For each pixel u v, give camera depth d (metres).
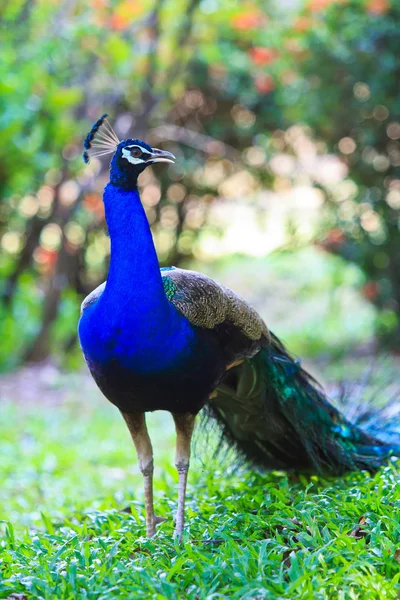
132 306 5.28
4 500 8.45
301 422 6.61
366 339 17.86
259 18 15.88
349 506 5.56
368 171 15.80
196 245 19.31
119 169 5.50
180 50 15.59
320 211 16.78
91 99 16.08
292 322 19.80
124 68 14.88
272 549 5.01
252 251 21.22
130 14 14.57
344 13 14.93
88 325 5.43
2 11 14.62
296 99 15.85
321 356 16.66
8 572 5.14
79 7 15.08
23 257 17.02
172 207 18.50
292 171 17.31
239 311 5.89
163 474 7.84
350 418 7.45
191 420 5.78
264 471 7.22
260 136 17.64
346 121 15.53
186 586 4.72
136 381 5.41
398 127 15.47
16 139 14.26
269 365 6.41
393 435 7.37
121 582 4.71
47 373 15.45
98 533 6.30
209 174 18.36
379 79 14.73
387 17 14.74
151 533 5.80
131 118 16.30
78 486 8.83
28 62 14.18
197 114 17.91
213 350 5.64
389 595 4.38
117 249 5.40
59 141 15.05
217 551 5.22
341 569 4.56
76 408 13.08
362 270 16.02
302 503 5.75
